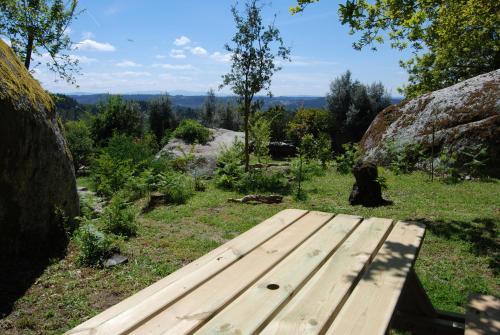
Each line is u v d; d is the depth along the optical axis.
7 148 5.09
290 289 1.95
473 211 8.41
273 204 9.62
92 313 4.13
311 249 2.58
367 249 2.62
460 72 27.50
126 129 24.67
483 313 2.62
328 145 17.48
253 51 13.48
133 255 5.87
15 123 5.23
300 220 3.34
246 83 13.68
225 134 21.91
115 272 5.21
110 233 6.61
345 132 33.00
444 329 3.25
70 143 18.28
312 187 11.52
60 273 5.11
